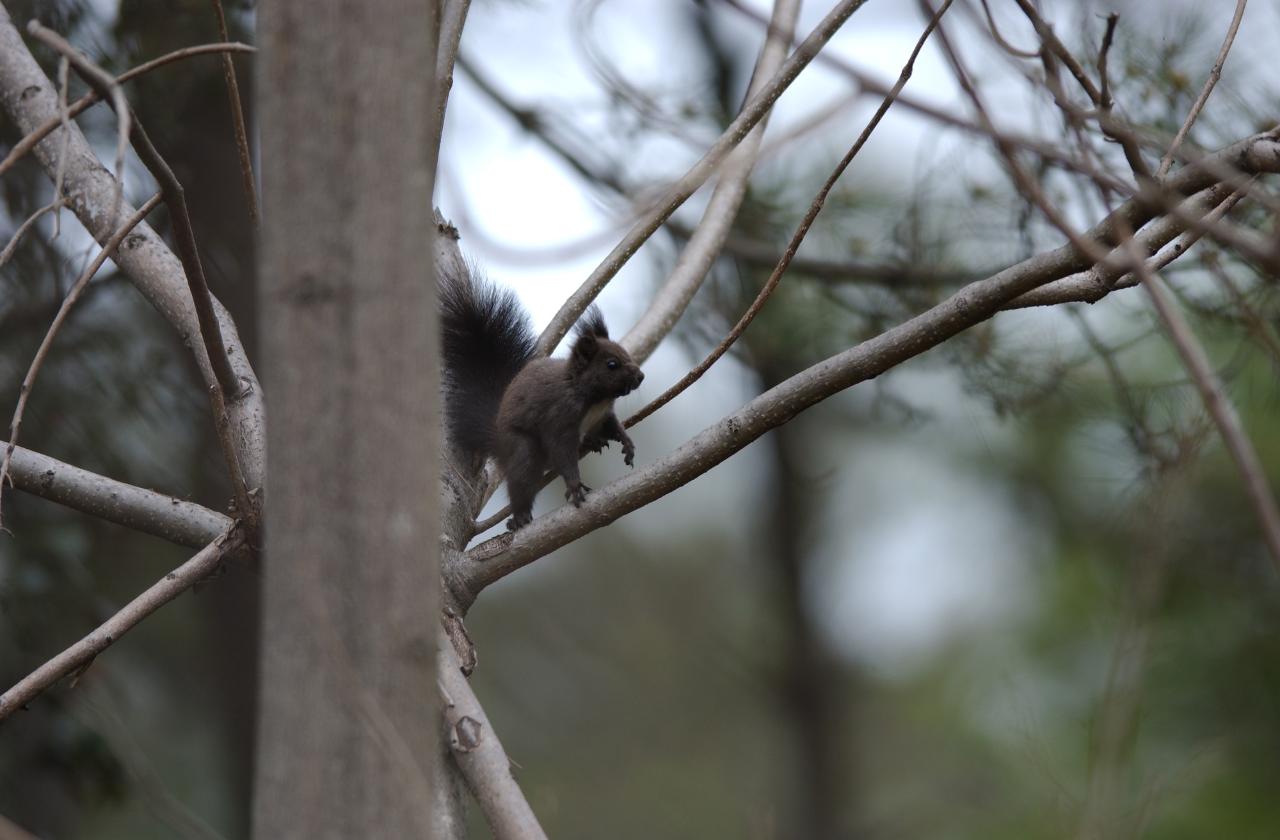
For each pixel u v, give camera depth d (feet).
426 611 11.54
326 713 11.28
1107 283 18.53
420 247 11.85
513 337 29.48
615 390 26.68
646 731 88.48
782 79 21.09
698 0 13.08
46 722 38.70
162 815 39.34
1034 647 47.06
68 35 36.68
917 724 65.46
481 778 16.08
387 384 11.57
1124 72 30.25
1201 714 40.63
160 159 15.17
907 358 18.25
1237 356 31.07
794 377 18.85
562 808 85.56
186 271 16.84
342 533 11.44
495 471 27.04
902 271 41.09
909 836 58.39
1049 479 47.67
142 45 37.63
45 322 38.83
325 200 11.68
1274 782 41.06
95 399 40.40
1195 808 41.16
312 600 11.40
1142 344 36.22
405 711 11.33
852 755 68.23
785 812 67.72
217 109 41.70
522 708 87.51
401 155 11.81
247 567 19.36
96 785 39.73
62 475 20.30
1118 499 38.22
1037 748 34.71
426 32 12.16
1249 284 30.01
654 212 20.93
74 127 23.17
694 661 87.04
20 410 15.60
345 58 11.76
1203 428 27.22
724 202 27.99
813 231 42.78
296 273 11.66
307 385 11.59
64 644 39.42
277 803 11.38
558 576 87.66
